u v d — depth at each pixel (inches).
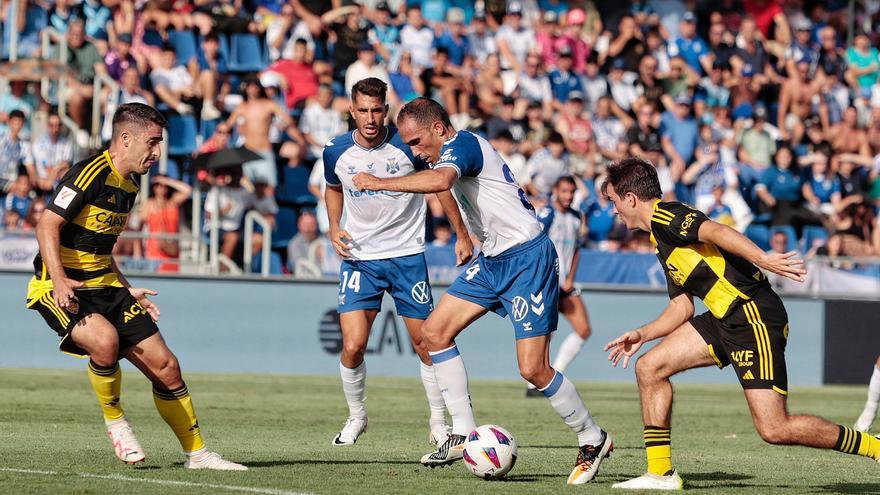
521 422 922.1
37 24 1600.6
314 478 549.6
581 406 563.5
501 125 1656.0
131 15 1612.9
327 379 1294.3
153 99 1583.4
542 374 565.6
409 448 721.0
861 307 1492.4
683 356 523.8
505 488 530.9
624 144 1667.1
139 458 556.1
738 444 806.5
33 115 1488.7
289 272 1432.1
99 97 1520.7
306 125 1589.6
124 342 548.1
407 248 718.5
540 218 1131.9
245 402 1017.5
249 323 1357.0
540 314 571.2
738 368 508.7
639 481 533.3
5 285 1294.3
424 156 598.5
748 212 1670.8
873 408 858.1
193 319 1338.6
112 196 539.2
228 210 1424.7
